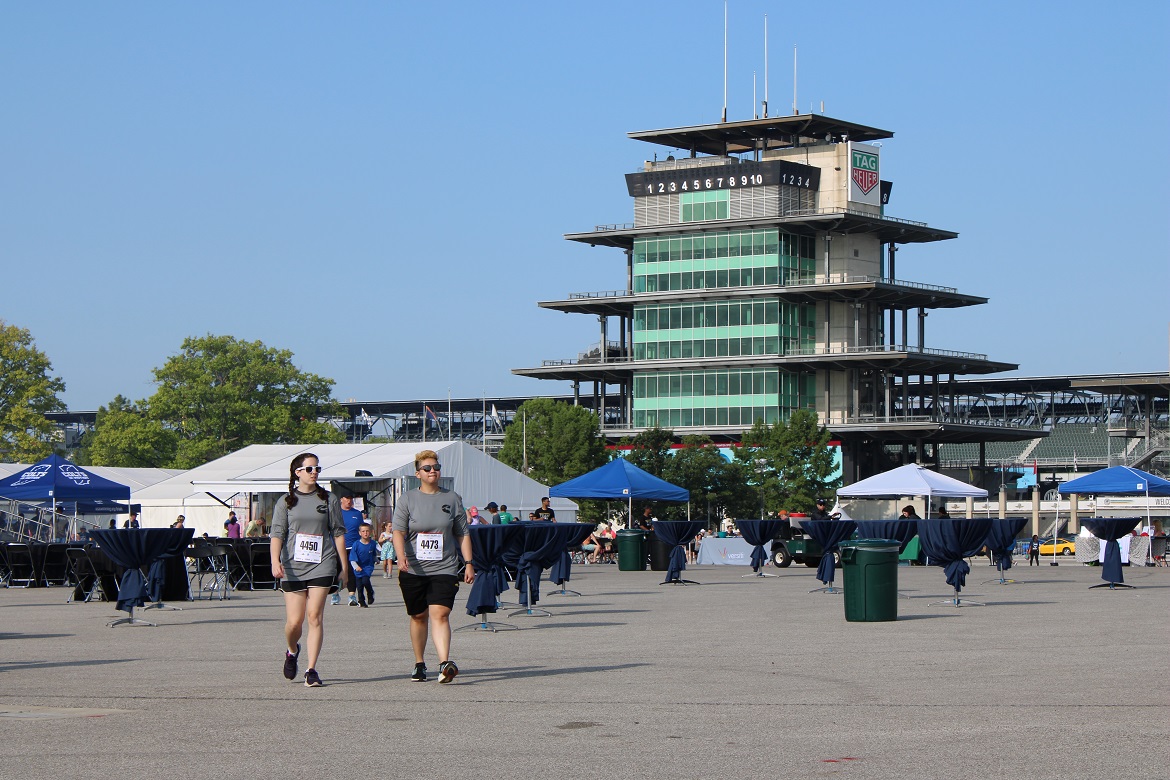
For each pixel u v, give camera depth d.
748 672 15.04
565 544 25.34
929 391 163.50
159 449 135.75
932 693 13.07
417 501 14.27
